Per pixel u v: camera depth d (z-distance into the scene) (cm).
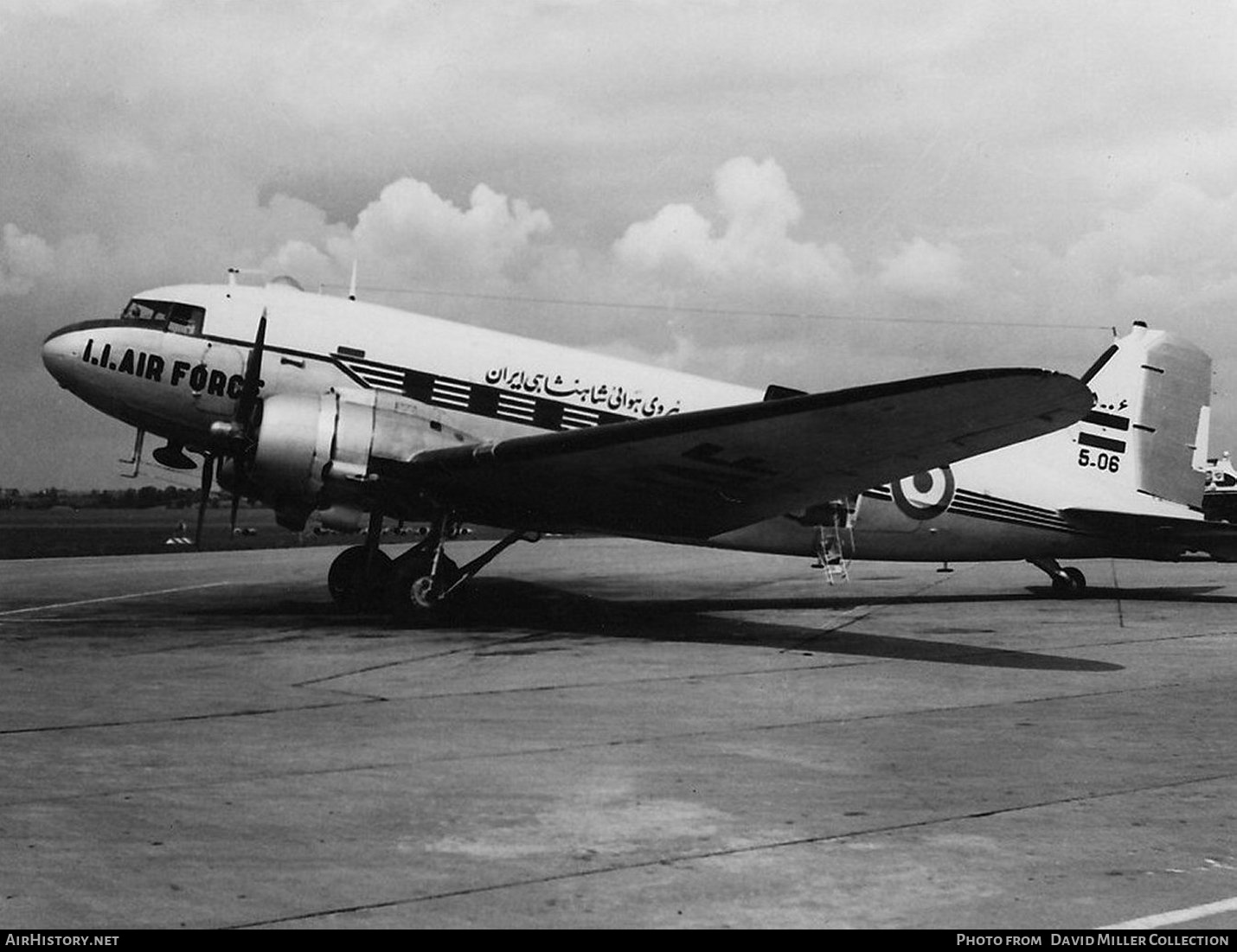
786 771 557
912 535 1458
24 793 499
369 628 1152
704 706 735
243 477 1173
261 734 631
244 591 1628
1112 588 1831
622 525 1254
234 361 1226
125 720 667
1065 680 862
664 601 1541
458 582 1220
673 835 448
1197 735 653
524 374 1309
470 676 852
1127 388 1570
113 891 377
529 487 1144
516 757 581
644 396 1354
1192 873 407
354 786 518
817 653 1005
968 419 948
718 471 1077
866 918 362
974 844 440
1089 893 386
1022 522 1505
